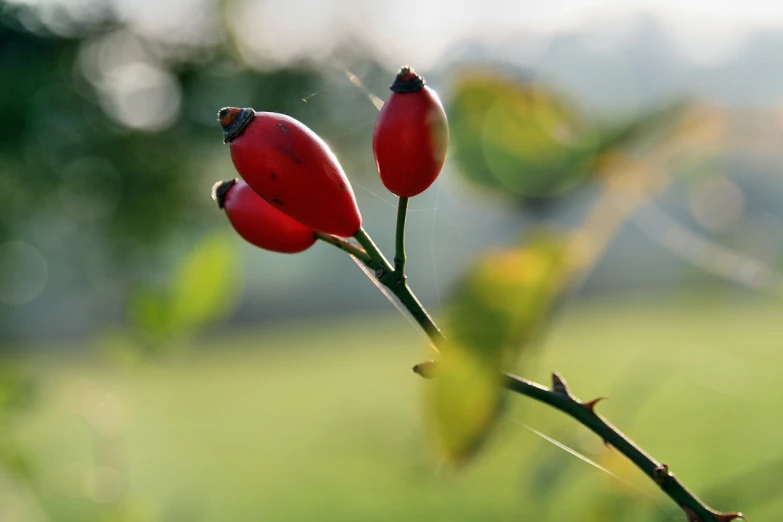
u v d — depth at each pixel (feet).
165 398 46.37
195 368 60.34
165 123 19.62
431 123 3.71
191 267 5.76
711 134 2.75
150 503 8.12
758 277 5.19
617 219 2.58
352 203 3.97
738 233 5.00
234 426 37.14
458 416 2.86
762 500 5.59
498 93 2.56
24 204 19.38
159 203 19.30
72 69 19.38
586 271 2.62
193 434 35.42
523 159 2.51
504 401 3.43
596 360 29.99
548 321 2.56
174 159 19.43
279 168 3.84
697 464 13.84
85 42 19.40
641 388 5.95
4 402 7.96
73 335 43.52
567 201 2.55
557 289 2.55
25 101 18.89
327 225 3.98
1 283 19.47
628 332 41.52
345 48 17.74
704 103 2.70
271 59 19.42
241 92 20.11
